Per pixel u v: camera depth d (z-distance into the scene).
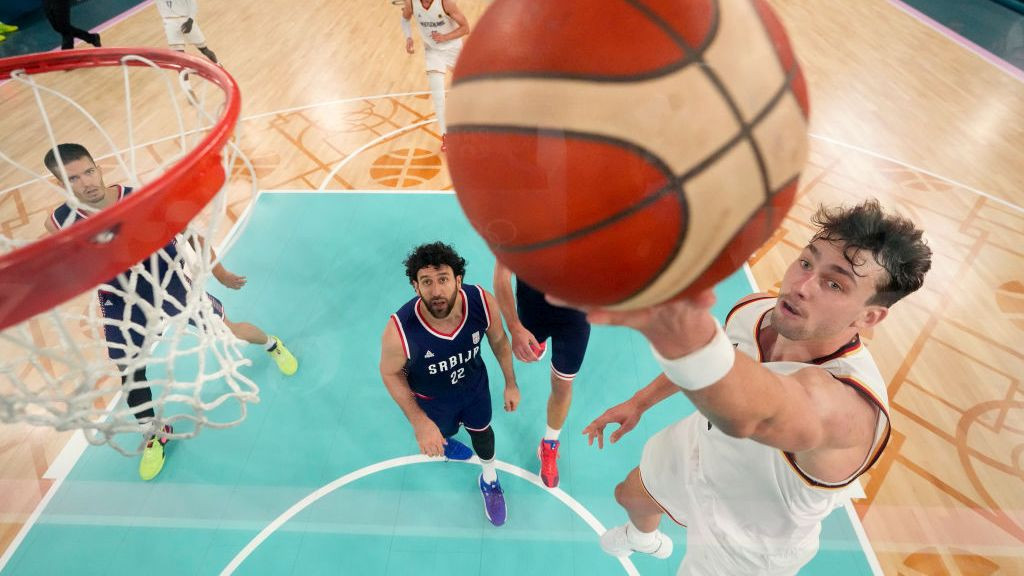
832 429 0.89
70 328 1.89
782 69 0.50
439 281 1.59
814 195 3.80
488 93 0.49
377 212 3.69
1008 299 3.03
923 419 2.47
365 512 2.17
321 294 3.10
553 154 0.46
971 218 3.61
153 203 0.82
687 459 1.46
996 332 2.85
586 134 0.45
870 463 1.02
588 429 1.69
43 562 2.04
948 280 3.15
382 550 2.06
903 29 6.55
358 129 4.63
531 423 2.48
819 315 1.03
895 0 7.43
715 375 0.60
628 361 2.72
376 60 5.95
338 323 2.94
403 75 5.59
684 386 0.63
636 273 0.51
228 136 1.02
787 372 1.11
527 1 0.49
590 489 2.24
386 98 5.12
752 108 0.47
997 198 3.79
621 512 2.17
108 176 3.79
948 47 6.09
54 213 1.92
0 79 1.42
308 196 3.84
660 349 0.61
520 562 2.02
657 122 0.45
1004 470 2.29
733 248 0.52
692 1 0.47
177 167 0.88
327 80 5.50
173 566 2.02
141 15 7.22
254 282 3.16
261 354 2.78
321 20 7.10
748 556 1.38
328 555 2.04
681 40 0.46
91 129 4.37
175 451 2.36
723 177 0.46
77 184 1.85
